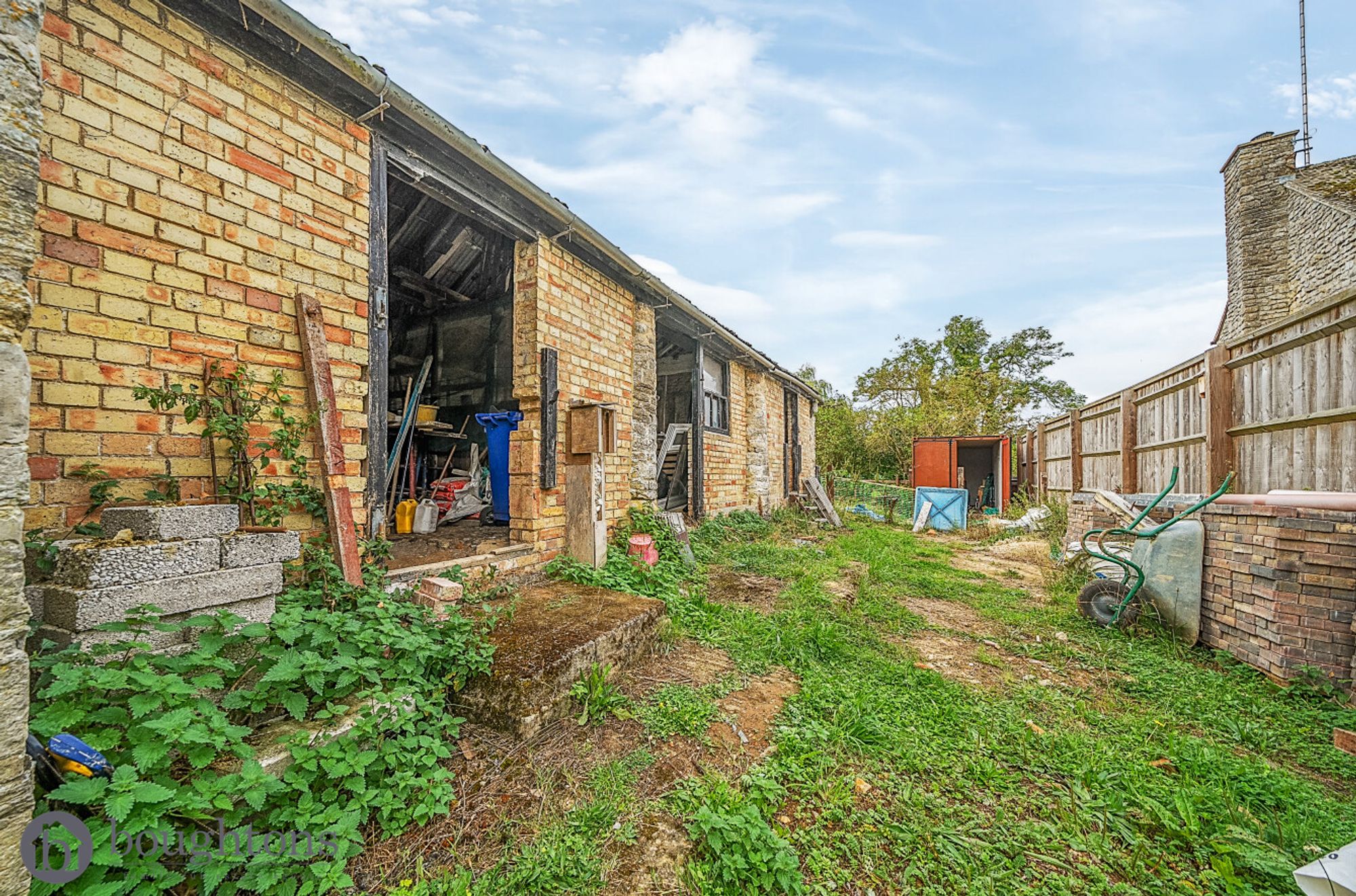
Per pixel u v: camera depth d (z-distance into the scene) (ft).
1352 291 9.85
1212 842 5.70
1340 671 9.43
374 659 6.37
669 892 4.85
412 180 10.50
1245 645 10.97
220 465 7.10
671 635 10.93
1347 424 10.44
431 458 20.40
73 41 5.94
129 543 5.13
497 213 11.83
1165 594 12.80
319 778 5.47
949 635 13.07
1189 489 15.90
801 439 38.42
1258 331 12.52
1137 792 6.63
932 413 65.87
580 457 13.58
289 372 7.98
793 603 13.94
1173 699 9.42
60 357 5.81
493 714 7.25
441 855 5.16
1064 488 30.04
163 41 6.69
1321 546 9.73
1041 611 15.07
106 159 6.17
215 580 5.66
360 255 9.05
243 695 5.41
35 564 5.11
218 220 7.22
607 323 15.81
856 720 7.97
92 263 6.06
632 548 14.80
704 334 22.63
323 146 8.52
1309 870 4.91
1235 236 38.68
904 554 23.68
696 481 23.20
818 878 5.13
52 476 5.71
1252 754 7.79
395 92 8.81
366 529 9.01
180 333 6.81
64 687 4.06
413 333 21.66
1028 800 6.49
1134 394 19.80
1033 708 9.05
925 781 6.81
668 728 7.55
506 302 19.03
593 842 5.35
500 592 10.75
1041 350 80.48
